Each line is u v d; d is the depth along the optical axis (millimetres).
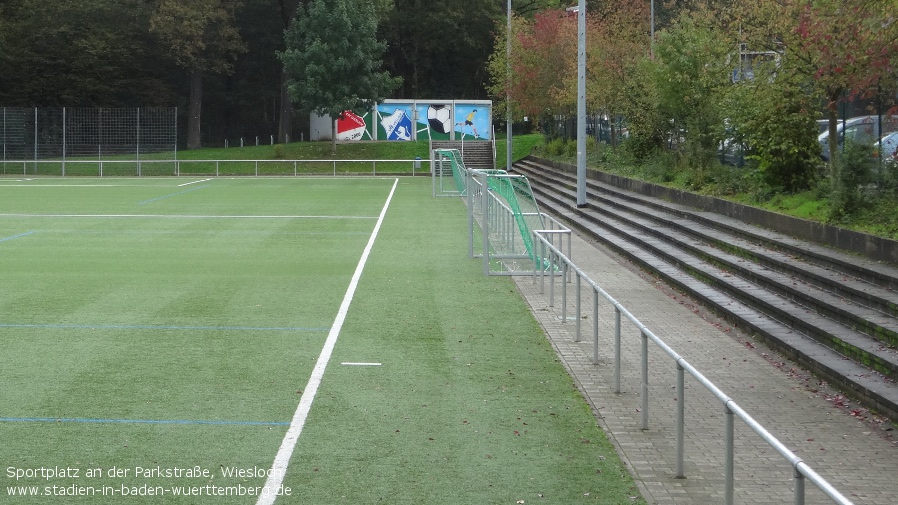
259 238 23203
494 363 10977
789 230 16438
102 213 29094
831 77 14383
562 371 10625
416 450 7875
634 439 8188
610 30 36406
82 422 8555
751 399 9477
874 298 11250
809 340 11320
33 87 61594
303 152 57188
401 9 72188
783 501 6699
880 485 7082
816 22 14047
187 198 35125
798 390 9805
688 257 17594
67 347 11531
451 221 27641
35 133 51125
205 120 75062
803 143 18922
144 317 13469
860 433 8375
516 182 19703
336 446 7961
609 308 14500
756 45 19312
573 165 38469
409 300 15125
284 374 10367
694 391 9766
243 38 70375
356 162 55188
